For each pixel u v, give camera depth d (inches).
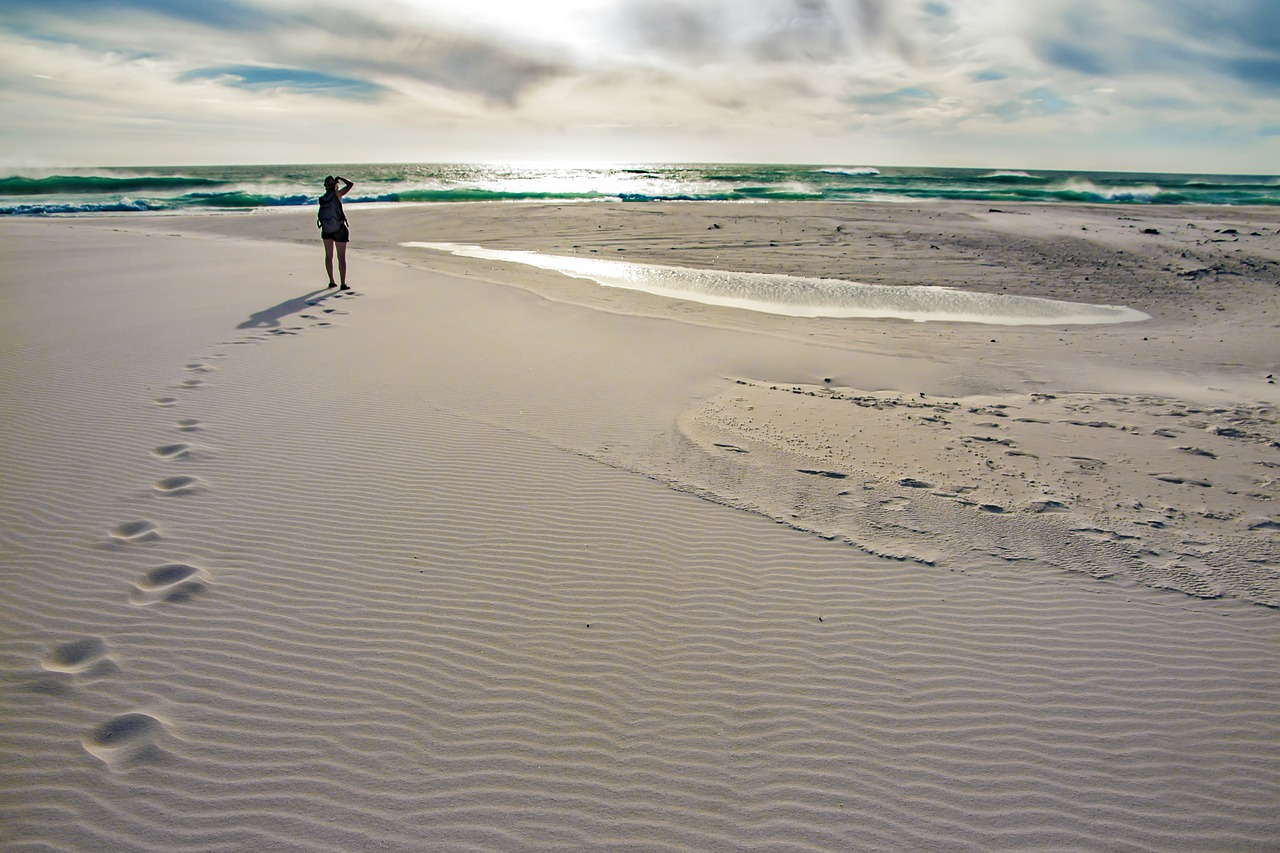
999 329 500.4
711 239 909.2
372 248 821.9
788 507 216.8
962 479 238.1
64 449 227.9
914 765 125.1
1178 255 775.1
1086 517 212.2
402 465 234.5
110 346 344.2
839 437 275.0
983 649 155.3
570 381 333.4
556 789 117.5
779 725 133.3
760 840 110.1
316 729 126.6
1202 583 178.7
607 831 110.3
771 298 592.7
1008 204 1398.9
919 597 173.5
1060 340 467.2
